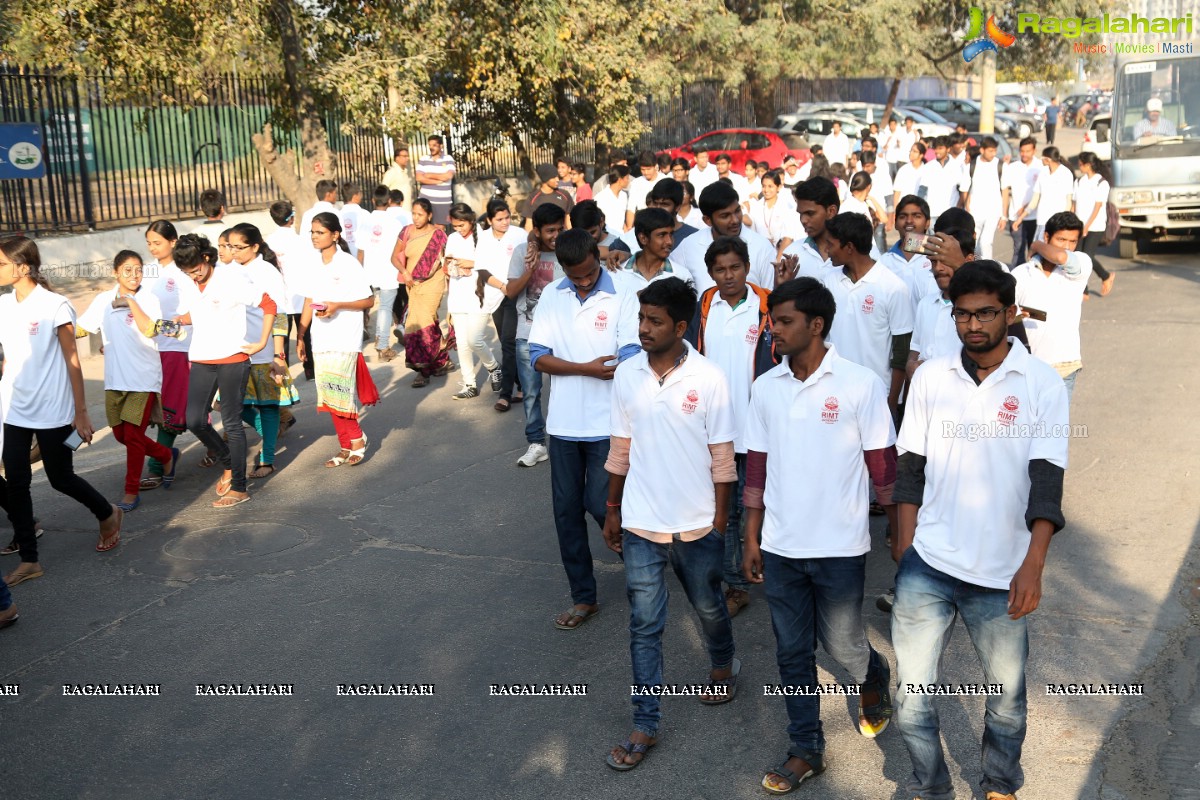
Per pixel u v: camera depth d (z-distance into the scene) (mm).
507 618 5672
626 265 5750
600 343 5375
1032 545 3354
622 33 19422
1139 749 4207
